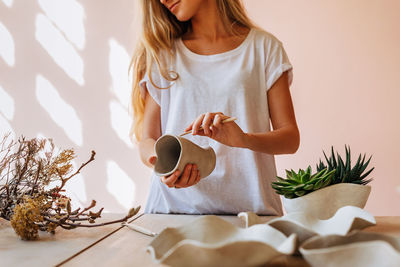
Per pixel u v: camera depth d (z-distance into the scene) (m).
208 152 1.10
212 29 1.51
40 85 3.32
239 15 1.56
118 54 3.25
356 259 0.50
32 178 1.03
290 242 0.50
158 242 0.60
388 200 3.04
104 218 1.13
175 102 1.47
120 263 0.68
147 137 1.52
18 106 3.34
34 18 3.35
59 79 3.31
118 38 3.26
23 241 0.85
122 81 3.24
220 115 1.09
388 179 3.04
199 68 1.47
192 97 1.45
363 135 3.06
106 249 0.78
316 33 3.11
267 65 1.48
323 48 3.10
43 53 3.33
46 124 3.30
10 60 3.36
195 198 1.39
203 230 0.65
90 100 3.27
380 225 0.96
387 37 3.06
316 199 0.93
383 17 3.07
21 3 3.37
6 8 3.38
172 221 1.08
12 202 0.98
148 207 1.51
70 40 3.30
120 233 0.92
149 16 1.50
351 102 3.07
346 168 0.97
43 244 0.82
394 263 0.47
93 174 3.25
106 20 3.27
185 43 1.52
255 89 1.47
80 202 3.24
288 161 3.10
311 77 3.11
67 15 3.32
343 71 3.09
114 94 3.25
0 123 3.34
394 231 0.89
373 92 3.06
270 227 0.63
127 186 3.22
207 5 1.49
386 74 3.06
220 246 0.50
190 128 1.12
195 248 0.51
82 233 0.92
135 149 3.22
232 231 0.66
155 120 1.55
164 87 1.51
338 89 3.09
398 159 3.03
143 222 1.06
